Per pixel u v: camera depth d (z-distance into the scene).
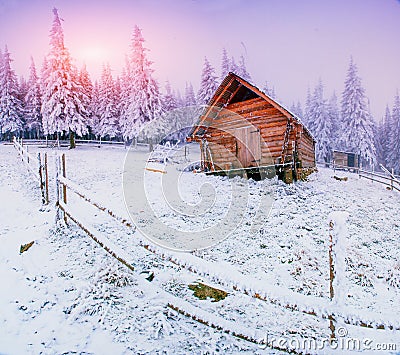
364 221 8.48
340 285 2.72
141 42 29.45
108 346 3.27
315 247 6.62
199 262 3.19
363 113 32.91
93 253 5.48
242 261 5.90
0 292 4.16
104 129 39.22
